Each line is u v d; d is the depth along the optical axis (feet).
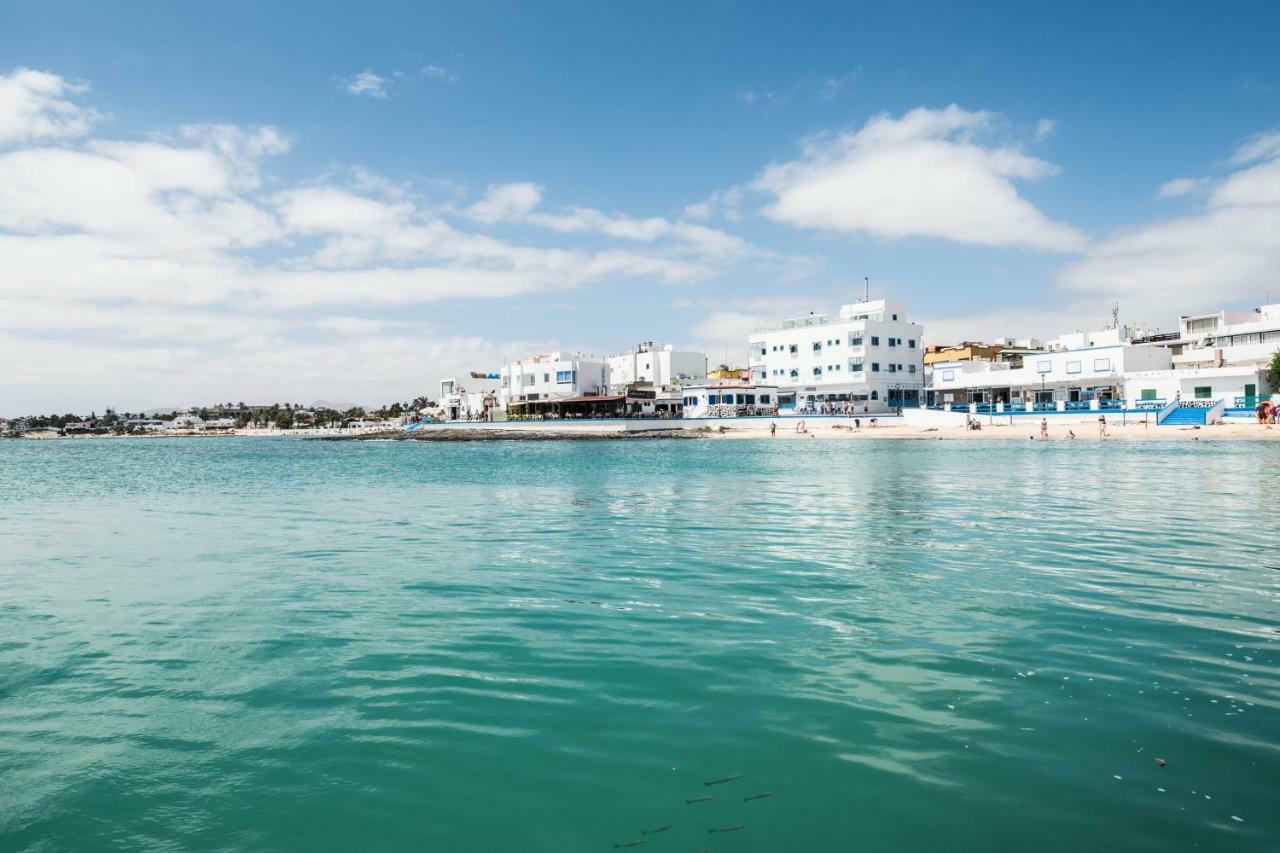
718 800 18.72
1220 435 194.49
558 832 17.62
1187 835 16.51
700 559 50.44
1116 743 20.97
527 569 48.60
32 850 17.25
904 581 42.19
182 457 281.74
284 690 27.22
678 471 134.92
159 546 62.59
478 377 450.30
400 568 50.03
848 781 19.38
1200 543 52.75
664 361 393.50
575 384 385.70
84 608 40.57
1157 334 335.06
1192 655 28.35
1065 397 281.13
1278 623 32.71
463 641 32.71
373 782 20.21
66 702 26.43
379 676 28.45
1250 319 294.46
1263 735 21.31
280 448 365.61
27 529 75.15
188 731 23.75
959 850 16.21
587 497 93.81
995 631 32.01
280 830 18.03
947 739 21.54
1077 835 16.61
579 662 29.45
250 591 44.04
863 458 159.02
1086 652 28.89
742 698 25.17
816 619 34.60
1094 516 66.90
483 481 123.75
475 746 22.17
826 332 335.88
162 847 17.39
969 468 124.98
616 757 21.22
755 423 304.91
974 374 307.37
